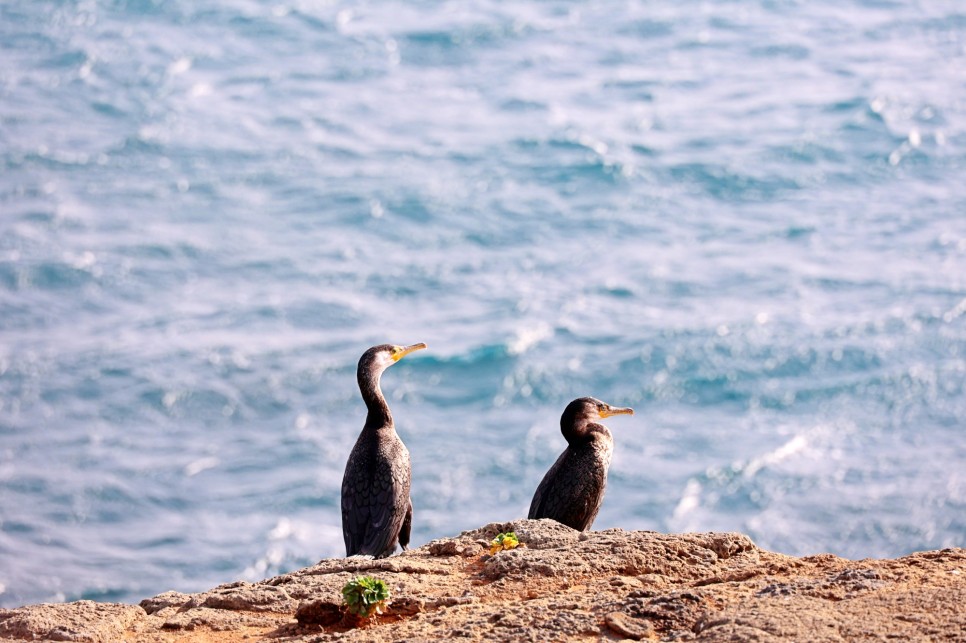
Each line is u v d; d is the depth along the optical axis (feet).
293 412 244.63
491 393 247.09
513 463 216.95
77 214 342.23
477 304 291.38
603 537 32.48
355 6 501.15
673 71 445.78
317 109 422.82
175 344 272.10
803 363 249.34
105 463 224.94
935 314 266.77
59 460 225.97
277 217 346.74
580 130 395.34
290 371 259.39
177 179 371.15
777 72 438.81
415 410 240.73
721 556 31.68
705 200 349.00
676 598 26.86
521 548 32.19
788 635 23.67
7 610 30.14
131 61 450.30
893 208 334.24
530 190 357.41
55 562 191.11
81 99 424.05
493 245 328.49
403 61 460.14
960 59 435.94
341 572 32.19
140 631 28.89
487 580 30.27
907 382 238.07
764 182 355.77
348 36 478.18
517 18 488.85
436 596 29.27
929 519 188.96
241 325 283.18
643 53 462.19
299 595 30.30
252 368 260.83
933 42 453.99
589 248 323.57
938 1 484.74
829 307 276.82
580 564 30.30
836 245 314.14
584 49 466.29
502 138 394.11
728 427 226.99
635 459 214.69
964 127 379.55
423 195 353.92
